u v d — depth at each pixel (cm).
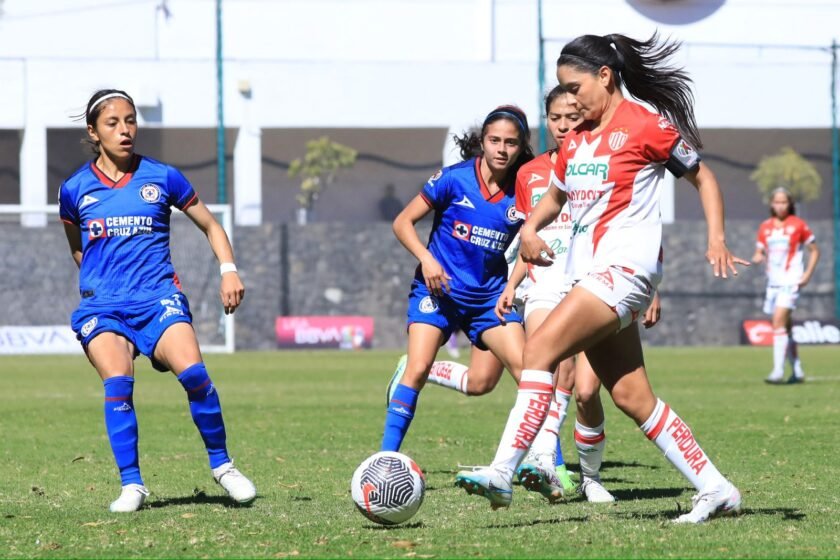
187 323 2441
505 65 12394
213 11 13312
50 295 11069
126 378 2422
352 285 11519
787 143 13138
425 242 11738
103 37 13250
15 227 11050
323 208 12825
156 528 2156
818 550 1873
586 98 2086
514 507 2441
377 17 13288
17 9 13162
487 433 4141
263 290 11400
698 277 11781
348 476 2997
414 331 2689
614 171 2053
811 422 4412
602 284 2030
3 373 7969
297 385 6706
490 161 2620
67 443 3859
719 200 2033
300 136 12788
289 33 13212
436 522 2223
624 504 2480
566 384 2775
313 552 1905
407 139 12788
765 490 2653
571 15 13188
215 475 2466
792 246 6594
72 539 2050
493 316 2684
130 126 2442
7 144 12394
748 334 11794
